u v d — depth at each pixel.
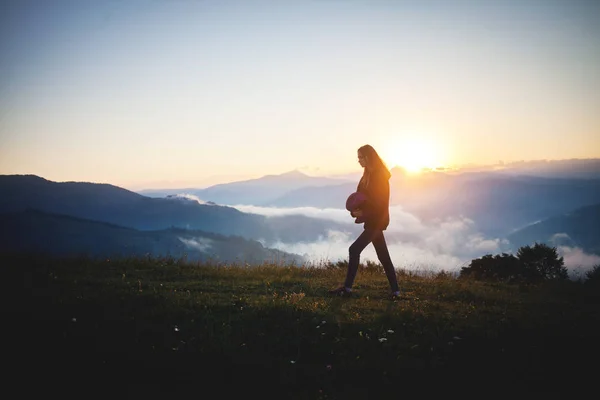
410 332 6.61
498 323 7.05
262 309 7.23
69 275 10.20
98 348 5.61
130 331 6.16
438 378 5.17
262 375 5.13
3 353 5.36
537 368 5.43
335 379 5.12
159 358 5.41
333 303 8.07
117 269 11.62
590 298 10.11
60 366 5.16
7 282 8.87
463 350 5.95
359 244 9.10
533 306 8.84
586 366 5.49
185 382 4.95
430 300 9.05
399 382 5.08
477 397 4.79
